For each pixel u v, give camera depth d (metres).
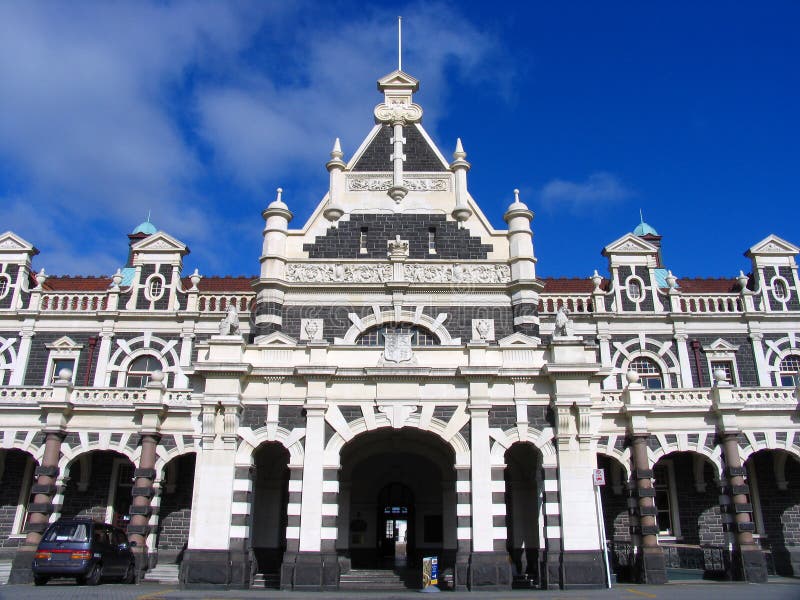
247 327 34.84
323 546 24.44
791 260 38.19
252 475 25.81
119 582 26.97
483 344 26.66
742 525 28.81
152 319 36.94
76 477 34.62
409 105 35.97
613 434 30.30
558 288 42.66
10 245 38.47
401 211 33.78
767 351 36.47
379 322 31.62
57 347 36.47
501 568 24.03
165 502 34.19
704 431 30.50
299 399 26.03
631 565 28.84
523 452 31.41
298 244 33.12
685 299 37.31
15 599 19.22
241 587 24.02
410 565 31.39
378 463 33.62
